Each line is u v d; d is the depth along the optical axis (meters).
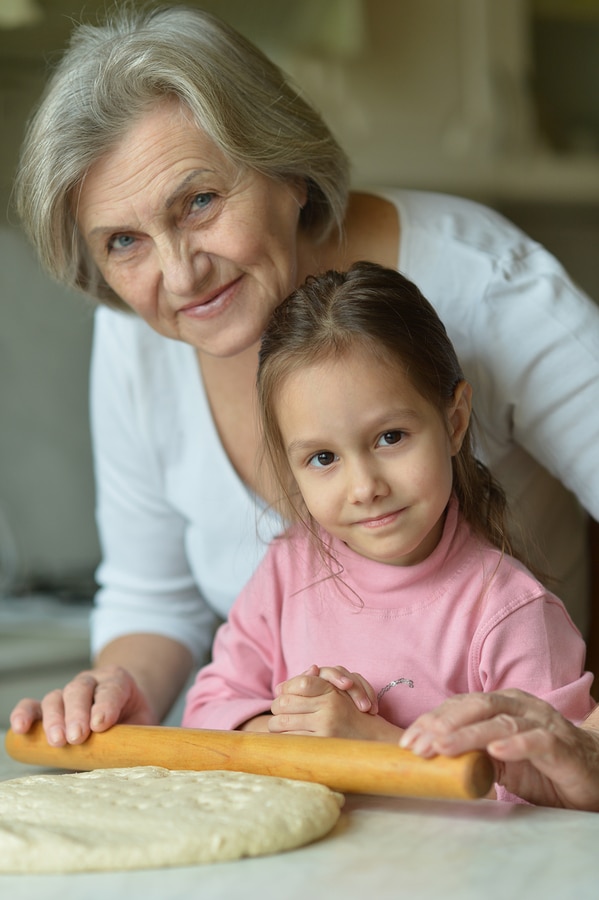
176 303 0.99
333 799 0.72
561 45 2.95
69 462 2.47
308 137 1.00
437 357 0.92
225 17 2.38
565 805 0.75
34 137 1.00
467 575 0.93
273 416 0.94
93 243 1.00
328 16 2.52
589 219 3.08
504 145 2.73
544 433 1.07
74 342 2.46
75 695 0.95
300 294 0.95
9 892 0.61
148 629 1.31
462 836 0.68
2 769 0.95
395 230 1.15
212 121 0.92
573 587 1.24
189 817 0.68
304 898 0.59
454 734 0.68
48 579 2.41
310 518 1.00
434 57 2.66
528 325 1.06
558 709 0.86
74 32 1.05
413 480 0.87
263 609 1.03
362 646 0.95
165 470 1.25
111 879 0.63
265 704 0.96
